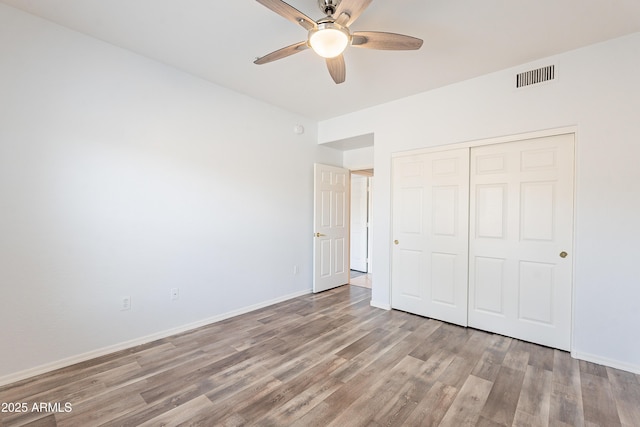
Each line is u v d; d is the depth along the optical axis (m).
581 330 2.48
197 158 3.11
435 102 3.35
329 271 4.68
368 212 6.09
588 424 1.71
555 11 2.02
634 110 2.28
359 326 3.16
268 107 3.82
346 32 1.76
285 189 4.08
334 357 2.48
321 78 3.09
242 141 3.52
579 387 2.07
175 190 2.94
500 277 2.97
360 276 5.69
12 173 2.09
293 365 2.35
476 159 3.11
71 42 2.32
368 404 1.88
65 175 2.31
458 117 3.18
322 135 4.53
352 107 3.95
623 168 2.31
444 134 3.28
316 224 4.44
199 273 3.14
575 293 2.51
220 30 2.29
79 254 2.38
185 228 3.02
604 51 2.39
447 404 1.88
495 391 2.02
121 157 2.59
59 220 2.28
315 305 3.88
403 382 2.12
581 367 2.34
